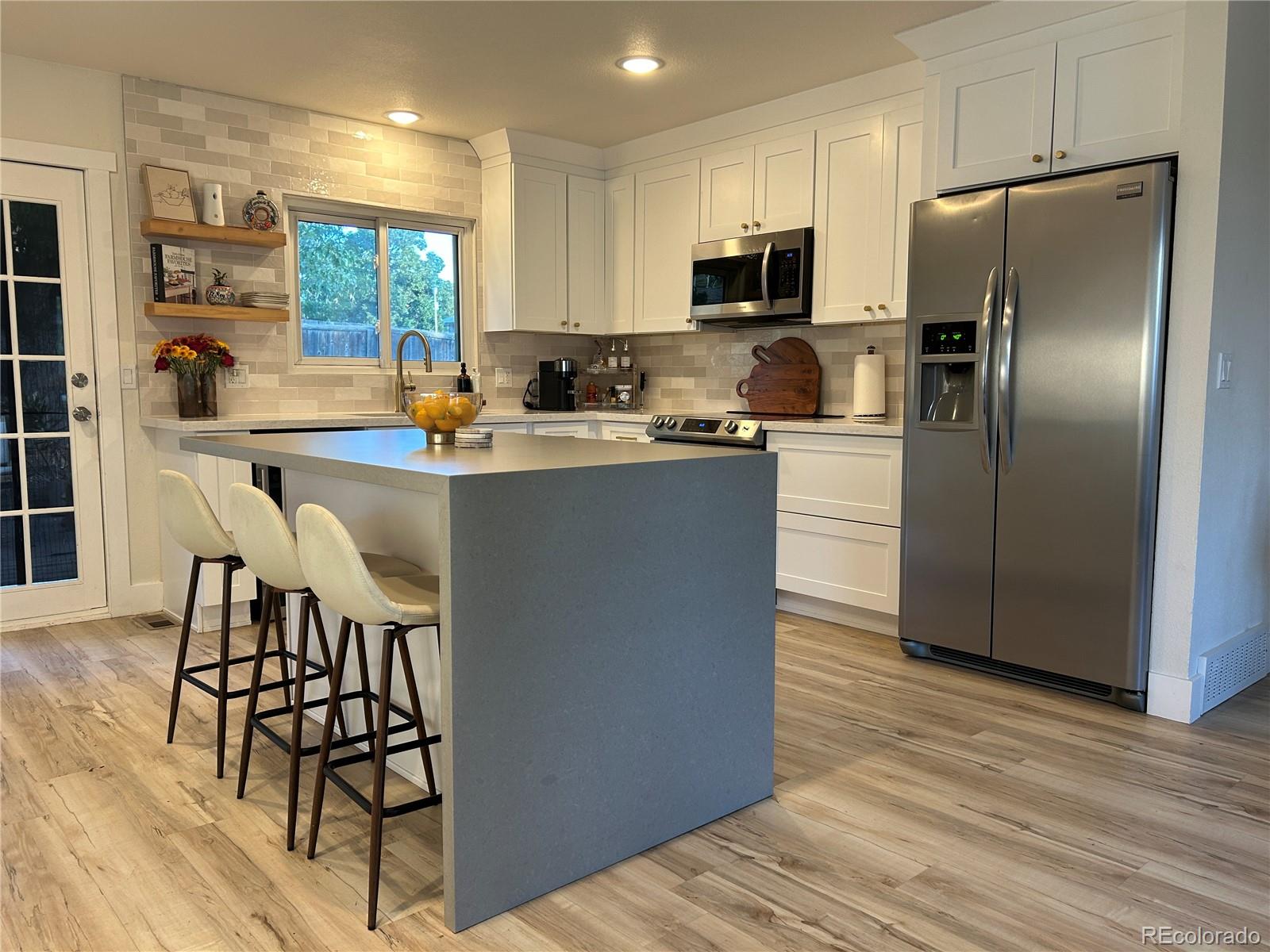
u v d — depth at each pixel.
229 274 4.45
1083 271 3.01
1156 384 2.90
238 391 4.52
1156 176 2.82
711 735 2.31
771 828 2.29
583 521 2.00
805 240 4.34
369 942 1.81
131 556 4.30
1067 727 2.95
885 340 4.44
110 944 1.80
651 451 2.45
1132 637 3.02
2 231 3.88
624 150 5.28
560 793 2.01
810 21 3.45
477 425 4.74
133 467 4.27
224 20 3.47
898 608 3.86
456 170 5.20
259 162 4.49
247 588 4.04
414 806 1.91
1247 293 3.06
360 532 2.78
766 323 4.82
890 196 4.02
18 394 3.97
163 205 4.13
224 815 2.34
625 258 5.37
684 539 2.21
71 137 3.98
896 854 2.16
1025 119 3.25
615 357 5.75
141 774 2.57
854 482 3.98
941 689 3.32
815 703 3.17
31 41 3.68
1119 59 3.00
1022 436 3.21
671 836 2.24
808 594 4.24
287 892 1.99
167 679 3.37
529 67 3.99
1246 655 3.31
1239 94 2.86
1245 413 3.16
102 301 4.11
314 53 3.83
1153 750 2.76
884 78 3.99
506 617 1.88
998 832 2.26
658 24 3.51
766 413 4.96
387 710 1.87
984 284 3.26
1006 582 3.31
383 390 5.05
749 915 1.91
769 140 4.51
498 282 5.24
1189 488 2.91
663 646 2.18
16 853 2.14
